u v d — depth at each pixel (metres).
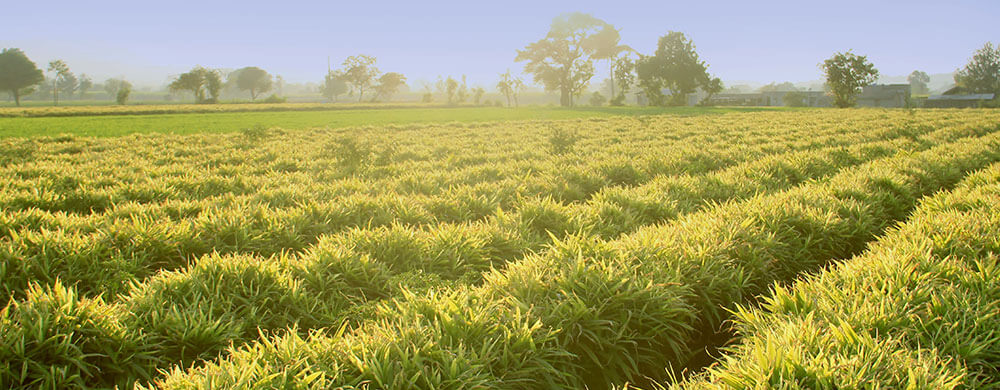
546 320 4.02
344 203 8.48
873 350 3.18
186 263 6.16
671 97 100.12
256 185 11.87
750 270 5.45
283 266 5.38
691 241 5.77
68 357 3.68
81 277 5.32
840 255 6.61
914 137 19.58
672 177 10.55
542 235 7.34
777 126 29.08
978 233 5.51
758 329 3.90
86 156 17.81
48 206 9.09
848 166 13.62
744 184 10.23
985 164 12.78
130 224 6.71
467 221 8.23
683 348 4.38
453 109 86.62
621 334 4.00
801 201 7.84
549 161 14.65
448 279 5.72
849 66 80.38
